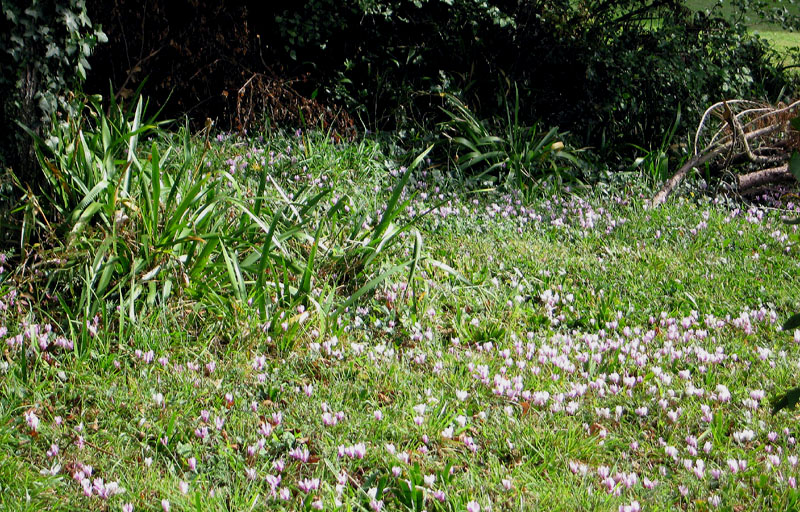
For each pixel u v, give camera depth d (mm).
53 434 3654
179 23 8344
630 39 9609
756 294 5887
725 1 12125
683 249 6805
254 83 8531
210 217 5215
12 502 3156
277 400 4125
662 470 3711
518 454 3797
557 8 9516
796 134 8273
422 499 3350
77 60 5359
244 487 3439
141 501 3264
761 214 7680
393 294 5281
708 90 9539
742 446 3951
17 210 4910
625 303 5668
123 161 5215
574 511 3367
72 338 4266
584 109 9250
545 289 5809
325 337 4723
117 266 4840
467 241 6508
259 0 8820
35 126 5141
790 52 11367
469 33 9438
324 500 3342
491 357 4727
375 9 8656
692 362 4801
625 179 8336
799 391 3068
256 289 4910
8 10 4824
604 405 4277
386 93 9031
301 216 5570
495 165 7969
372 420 3932
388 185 7484
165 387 4098
